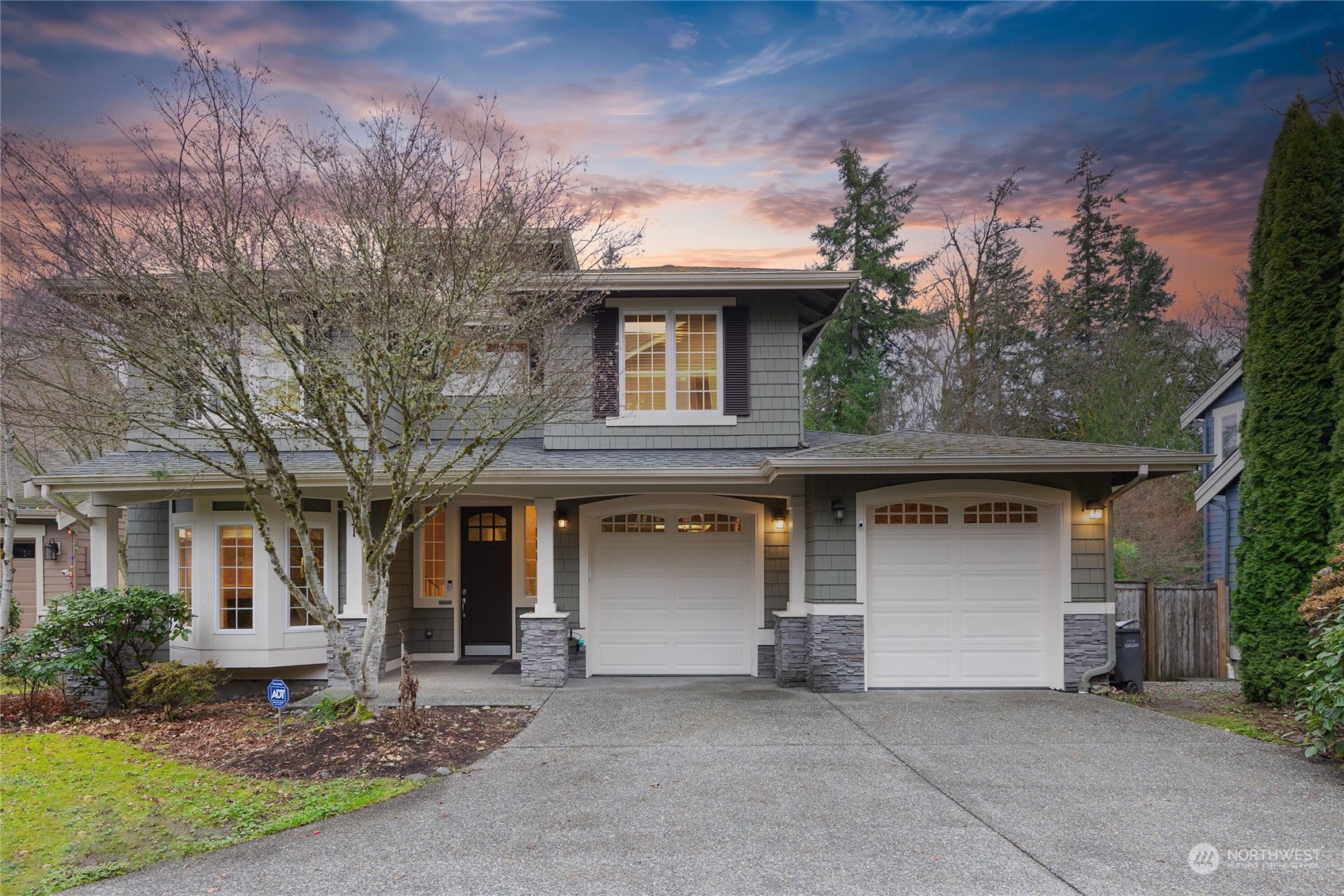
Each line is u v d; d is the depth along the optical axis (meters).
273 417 8.48
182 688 9.05
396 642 11.56
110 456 10.91
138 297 7.41
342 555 10.82
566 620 10.17
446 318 7.68
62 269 7.89
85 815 5.62
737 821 5.25
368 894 4.25
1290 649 8.47
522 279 8.77
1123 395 20.14
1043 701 8.98
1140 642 9.90
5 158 7.50
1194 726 7.80
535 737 7.40
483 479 9.68
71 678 9.76
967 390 23.03
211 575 10.33
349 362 8.15
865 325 26.16
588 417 11.30
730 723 7.95
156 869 4.64
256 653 10.23
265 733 8.10
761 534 10.93
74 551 16.33
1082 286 26.83
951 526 10.00
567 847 4.84
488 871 4.52
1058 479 9.79
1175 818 5.25
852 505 9.84
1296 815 5.30
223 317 7.47
